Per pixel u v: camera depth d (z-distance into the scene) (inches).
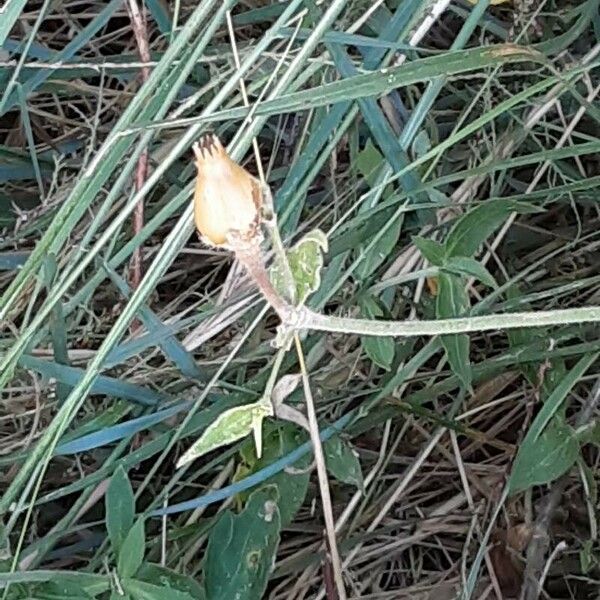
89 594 8.3
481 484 12.3
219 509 11.4
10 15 7.4
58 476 11.6
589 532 11.7
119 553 8.3
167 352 10.6
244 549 9.5
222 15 7.7
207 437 6.8
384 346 9.8
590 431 10.1
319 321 6.8
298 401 11.0
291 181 10.0
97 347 12.4
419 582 12.2
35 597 8.3
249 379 11.7
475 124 8.9
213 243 6.1
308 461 10.5
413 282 12.0
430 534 12.4
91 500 10.9
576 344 11.6
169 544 11.2
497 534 11.7
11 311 10.9
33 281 11.0
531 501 11.9
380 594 11.8
